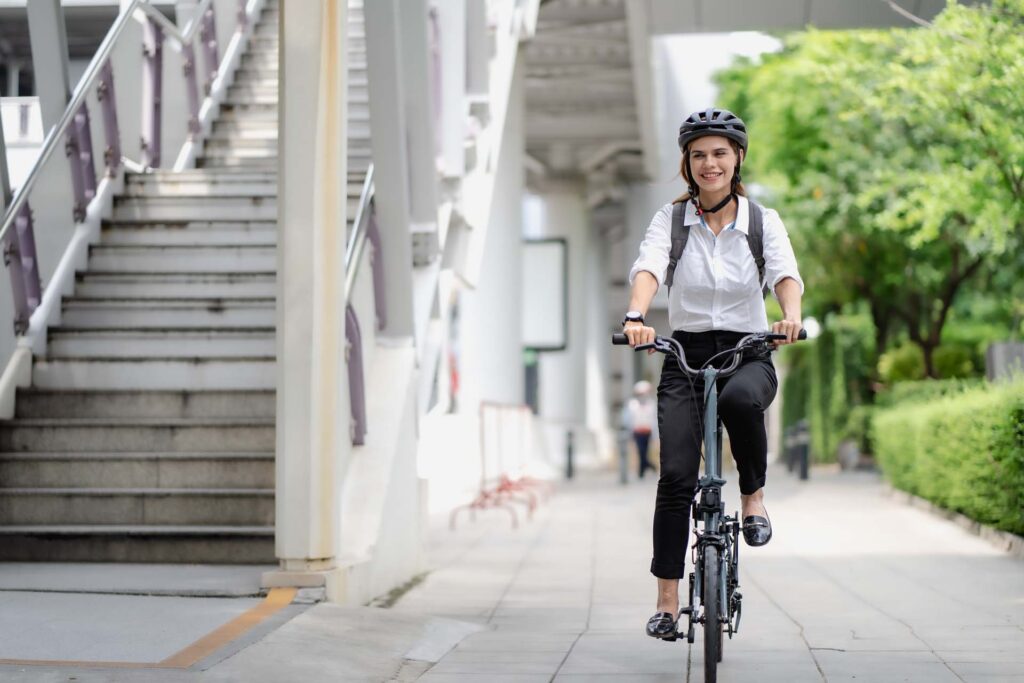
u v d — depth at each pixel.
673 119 48.91
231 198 15.61
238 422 12.33
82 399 12.90
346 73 9.77
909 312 36.62
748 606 11.11
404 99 14.11
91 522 11.68
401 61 13.91
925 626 9.83
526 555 15.82
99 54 15.10
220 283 14.42
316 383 9.84
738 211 7.31
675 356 6.99
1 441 12.41
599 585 12.79
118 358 13.23
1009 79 14.57
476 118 17.78
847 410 40.44
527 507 24.12
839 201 30.52
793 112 30.94
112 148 15.72
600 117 42.09
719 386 7.16
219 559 11.22
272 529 11.27
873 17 21.81
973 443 16.52
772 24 25.59
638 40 30.08
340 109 9.66
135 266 14.82
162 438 12.35
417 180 14.29
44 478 12.07
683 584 12.83
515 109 30.86
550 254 45.81
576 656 8.48
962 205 17.33
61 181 14.34
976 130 16.17
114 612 8.94
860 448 39.56
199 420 12.57
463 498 25.97
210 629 8.42
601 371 54.91
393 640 8.72
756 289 7.31
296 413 9.82
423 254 14.53
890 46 19.02
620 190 50.59
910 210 19.58
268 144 18.31
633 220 51.88
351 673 7.66
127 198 15.64
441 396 26.88
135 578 10.32
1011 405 14.45
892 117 18.45
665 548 7.12
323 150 9.59
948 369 35.59
